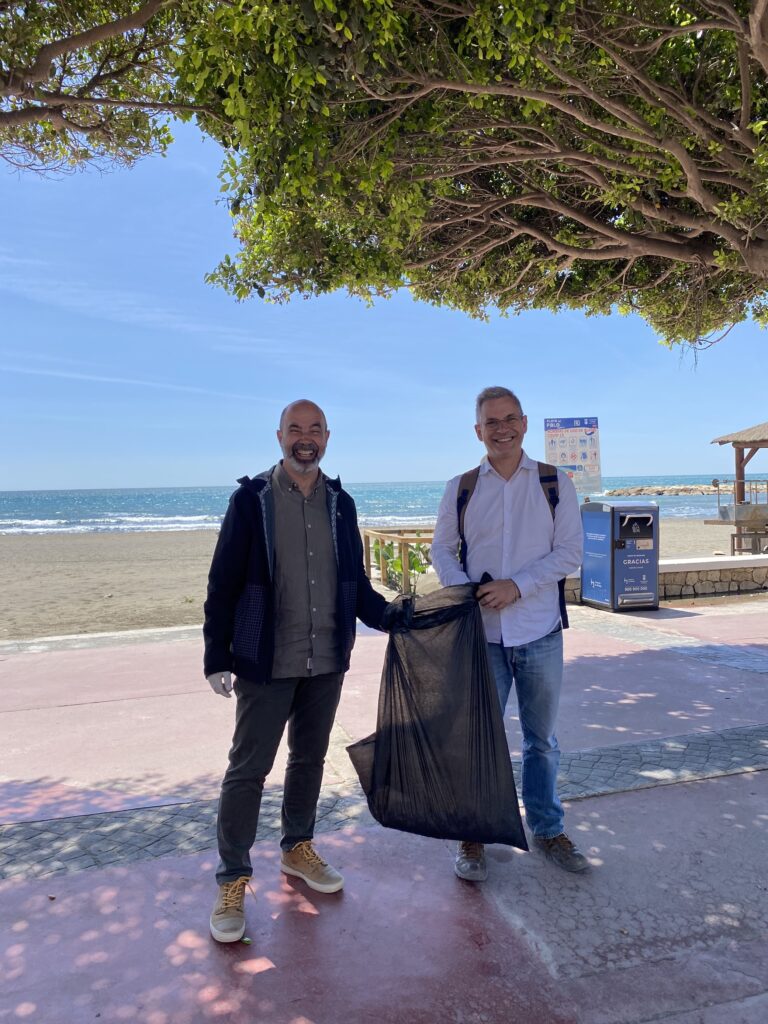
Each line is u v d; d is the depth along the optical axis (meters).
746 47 5.24
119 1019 2.18
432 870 3.05
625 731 4.74
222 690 2.67
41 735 4.85
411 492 138.50
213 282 6.31
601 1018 2.16
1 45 4.27
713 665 6.50
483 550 3.08
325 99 3.84
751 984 2.31
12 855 3.19
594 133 5.98
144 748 4.59
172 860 3.14
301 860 2.94
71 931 2.62
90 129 4.99
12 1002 2.26
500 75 4.86
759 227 5.63
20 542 30.69
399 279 6.07
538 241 7.20
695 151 5.98
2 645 7.79
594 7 4.73
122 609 11.52
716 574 11.53
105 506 87.62
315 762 2.92
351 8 3.43
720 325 8.13
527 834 3.36
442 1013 2.19
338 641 2.81
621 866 3.04
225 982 2.34
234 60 3.73
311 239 5.88
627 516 9.40
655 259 7.77
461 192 6.71
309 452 2.73
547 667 3.03
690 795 3.72
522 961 2.43
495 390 3.08
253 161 4.10
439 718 2.84
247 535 2.69
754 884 2.88
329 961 2.45
